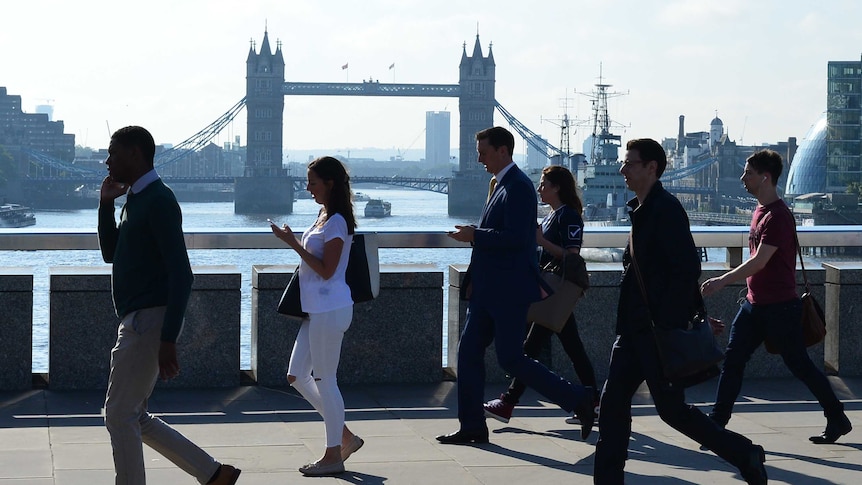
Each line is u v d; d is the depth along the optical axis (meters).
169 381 8.68
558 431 7.52
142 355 5.18
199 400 8.31
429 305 9.06
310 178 6.44
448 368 9.40
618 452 5.61
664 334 5.43
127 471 5.23
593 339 9.32
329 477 6.26
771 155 7.10
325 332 6.35
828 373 9.70
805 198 166.00
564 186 7.63
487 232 6.88
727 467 6.56
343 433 6.54
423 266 9.30
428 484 6.12
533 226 6.94
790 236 7.11
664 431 7.53
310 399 6.61
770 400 8.71
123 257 5.19
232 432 7.33
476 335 7.10
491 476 6.31
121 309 5.22
